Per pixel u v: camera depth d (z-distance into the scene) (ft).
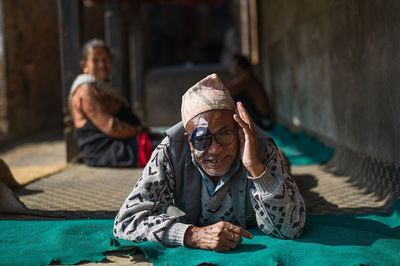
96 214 11.98
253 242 9.13
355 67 15.94
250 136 8.71
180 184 9.49
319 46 20.77
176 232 8.92
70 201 13.44
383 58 13.47
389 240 9.14
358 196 13.00
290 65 27.25
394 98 12.82
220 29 88.43
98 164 19.03
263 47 37.01
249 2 39.34
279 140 24.53
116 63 29.14
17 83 33.99
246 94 25.93
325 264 8.07
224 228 8.79
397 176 12.35
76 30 20.31
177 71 47.37
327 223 10.67
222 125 8.68
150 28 68.64
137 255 9.01
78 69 20.40
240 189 9.30
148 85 43.78
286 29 27.84
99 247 9.21
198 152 8.82
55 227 10.67
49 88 38.83
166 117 42.19
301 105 24.89
